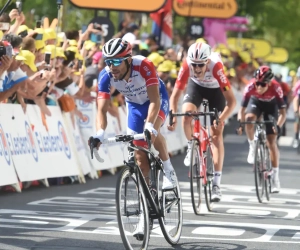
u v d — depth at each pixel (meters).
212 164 18.91
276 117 23.27
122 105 29.52
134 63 13.90
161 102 14.45
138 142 14.23
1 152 20.27
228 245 14.12
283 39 97.81
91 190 22.12
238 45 71.81
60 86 23.89
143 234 12.86
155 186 13.76
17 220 16.14
